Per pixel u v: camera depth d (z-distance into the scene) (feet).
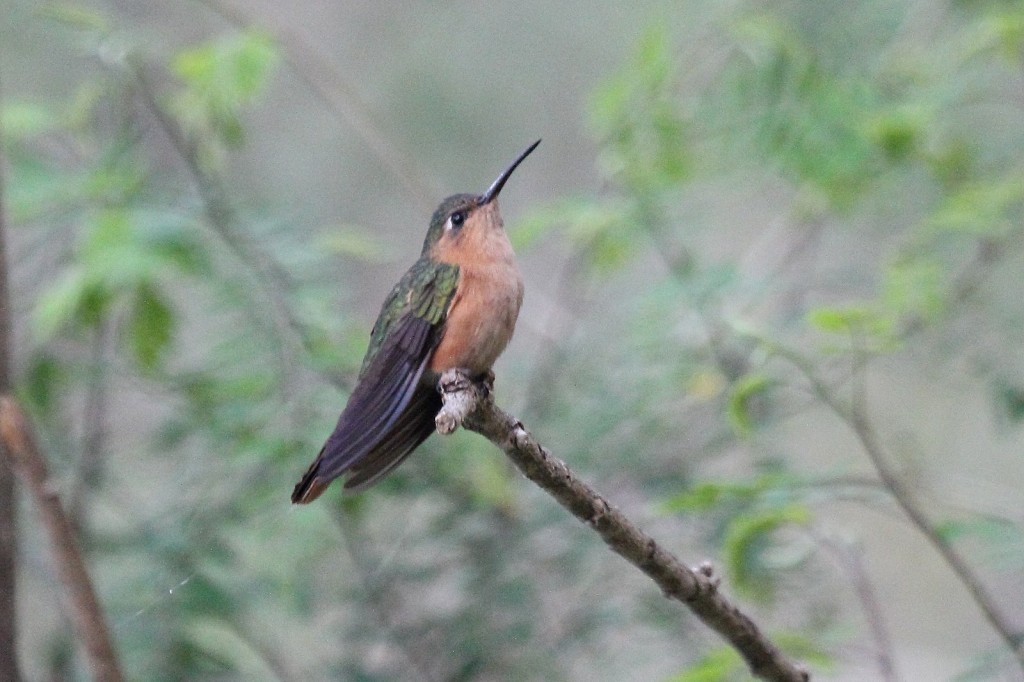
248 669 34.24
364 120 39.22
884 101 36.76
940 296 33.12
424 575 33.94
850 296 39.86
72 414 37.91
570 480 20.11
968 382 37.45
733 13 37.81
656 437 36.11
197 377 33.53
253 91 33.09
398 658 34.14
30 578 34.55
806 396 34.83
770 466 34.55
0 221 28.25
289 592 31.53
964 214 33.19
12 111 34.22
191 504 33.09
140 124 38.34
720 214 44.65
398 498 34.50
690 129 36.83
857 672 32.68
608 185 38.91
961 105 39.81
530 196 57.36
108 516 36.81
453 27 58.95
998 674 24.21
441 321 25.45
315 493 23.03
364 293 52.90
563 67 58.39
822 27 41.32
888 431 41.91
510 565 34.19
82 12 33.42
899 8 40.70
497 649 33.17
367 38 59.16
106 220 31.42
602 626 33.27
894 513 29.25
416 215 54.29
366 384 24.56
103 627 25.38
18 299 35.76
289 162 54.34
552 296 45.91
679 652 33.27
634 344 36.65
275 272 33.47
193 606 32.09
